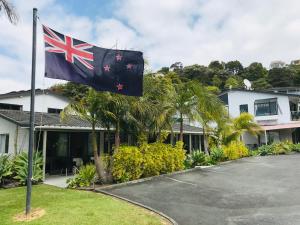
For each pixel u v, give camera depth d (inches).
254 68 2888.8
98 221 295.1
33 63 328.8
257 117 1460.4
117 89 395.5
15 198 401.1
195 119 754.8
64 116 500.1
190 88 730.2
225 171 687.1
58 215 309.6
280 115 1402.6
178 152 679.1
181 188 484.7
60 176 639.1
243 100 1508.4
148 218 318.7
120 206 358.9
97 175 524.4
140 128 593.9
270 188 481.7
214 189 478.9
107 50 393.7
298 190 458.9
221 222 311.6
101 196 412.8
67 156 731.4
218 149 911.7
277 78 2603.3
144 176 581.0
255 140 1450.5
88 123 679.1
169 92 683.4
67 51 348.2
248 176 610.2
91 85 370.9
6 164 526.9
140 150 590.6
